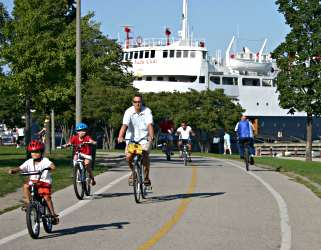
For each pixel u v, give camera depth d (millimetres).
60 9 27859
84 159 14258
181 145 28188
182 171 22578
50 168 9508
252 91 74000
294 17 33688
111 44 56312
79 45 22734
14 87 24625
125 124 13031
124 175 20547
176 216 11430
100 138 62406
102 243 8922
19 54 24609
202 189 16094
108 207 12625
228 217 11344
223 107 61938
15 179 17406
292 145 67250
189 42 70625
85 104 55031
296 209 12445
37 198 9531
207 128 61000
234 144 65438
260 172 22172
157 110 59000
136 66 71062
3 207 12531
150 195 14680
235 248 8594
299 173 20562
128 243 8914
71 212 11945
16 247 8664
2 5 26297
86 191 14438
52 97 25344
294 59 34031
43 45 24672
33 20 25156
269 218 11273
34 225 9266
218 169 23797
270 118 75000
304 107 33875
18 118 58531
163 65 69812
